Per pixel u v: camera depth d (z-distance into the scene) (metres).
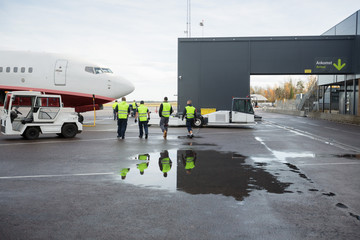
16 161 8.53
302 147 11.67
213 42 25.02
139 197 5.19
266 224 4.04
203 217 4.27
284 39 25.67
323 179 6.57
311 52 26.00
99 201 4.98
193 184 6.06
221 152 10.24
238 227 3.93
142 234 3.72
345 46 26.25
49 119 13.71
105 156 9.34
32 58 21.11
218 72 25.00
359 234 3.76
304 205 4.82
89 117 37.38
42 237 3.64
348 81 35.97
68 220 4.17
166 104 14.24
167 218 4.23
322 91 45.62
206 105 24.97
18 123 13.48
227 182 6.23
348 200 5.11
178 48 25.03
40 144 12.02
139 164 8.09
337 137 15.59
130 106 34.53
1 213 4.44
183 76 24.97
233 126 24.05
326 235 3.72
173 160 8.70
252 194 5.40
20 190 5.64
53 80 20.81
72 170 7.35
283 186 5.96
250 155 9.68
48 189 5.70
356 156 9.62
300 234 3.74
